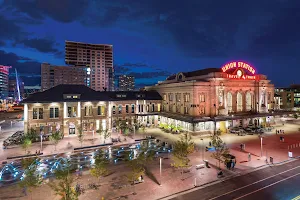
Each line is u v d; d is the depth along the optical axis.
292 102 132.25
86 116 62.69
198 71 77.31
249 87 75.31
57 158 42.91
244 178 32.97
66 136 59.47
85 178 33.06
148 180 32.44
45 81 197.12
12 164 39.72
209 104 66.56
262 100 77.50
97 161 31.45
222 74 68.56
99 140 56.00
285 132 65.50
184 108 68.06
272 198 27.08
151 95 80.75
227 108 68.38
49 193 28.58
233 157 36.75
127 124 70.38
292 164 38.66
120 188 29.81
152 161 40.75
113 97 74.19
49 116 58.09
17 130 72.25
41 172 35.47
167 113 75.12
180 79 82.00
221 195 27.94
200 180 32.38
